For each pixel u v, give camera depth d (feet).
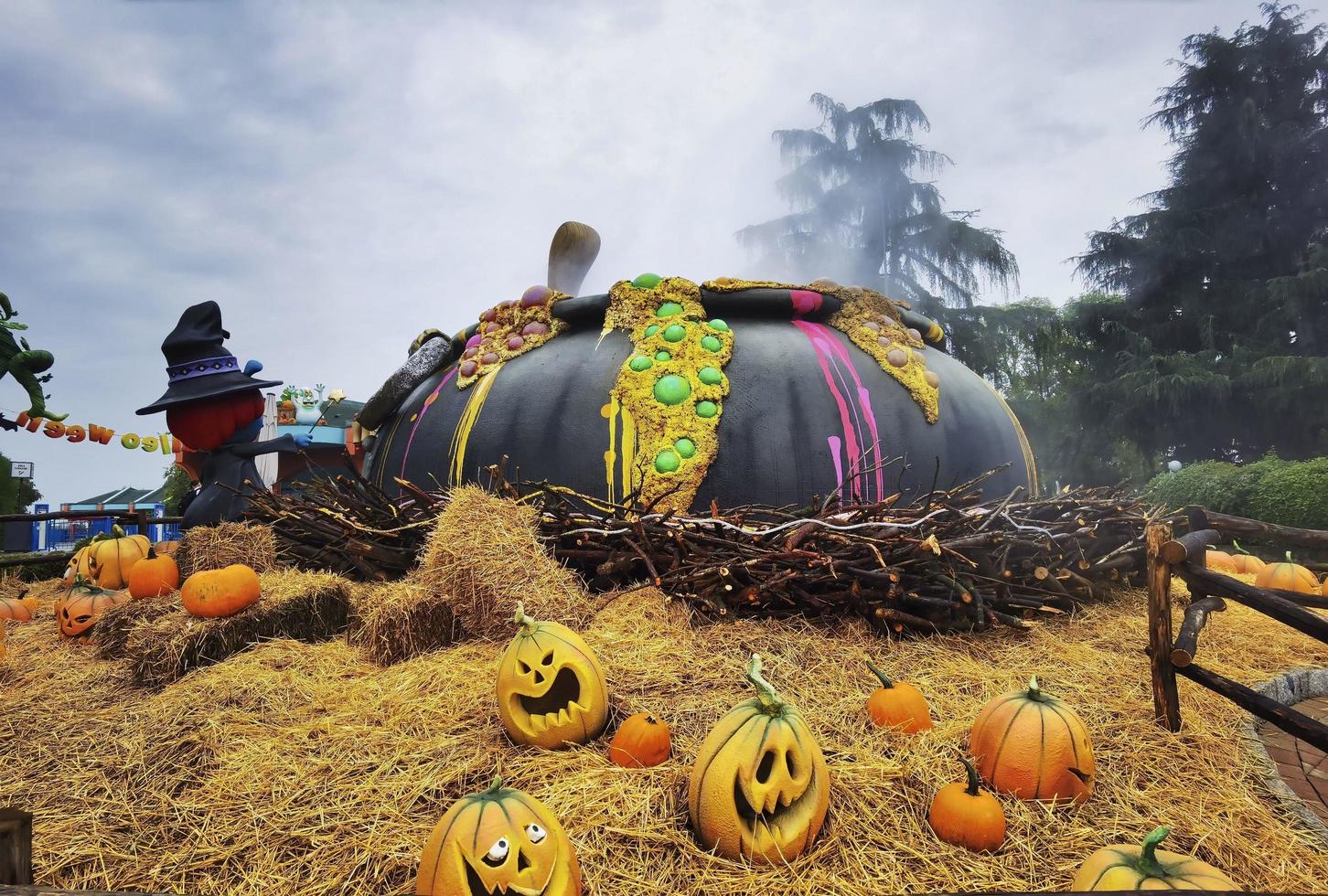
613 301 22.66
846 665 14.14
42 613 26.32
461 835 7.49
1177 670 12.11
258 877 8.86
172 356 27.78
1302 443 90.48
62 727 13.56
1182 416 94.38
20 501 69.10
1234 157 103.91
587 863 8.63
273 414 62.08
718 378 20.54
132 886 8.87
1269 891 8.63
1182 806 10.14
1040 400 121.39
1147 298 107.14
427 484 23.04
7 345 34.83
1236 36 108.58
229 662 15.47
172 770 11.49
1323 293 92.53
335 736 11.87
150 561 20.71
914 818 9.62
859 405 21.24
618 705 12.13
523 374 22.53
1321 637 10.48
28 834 6.71
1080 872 7.54
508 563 15.57
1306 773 12.21
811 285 23.80
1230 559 28.27
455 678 13.61
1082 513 19.61
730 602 16.01
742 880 8.41
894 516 17.37
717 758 9.00
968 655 15.21
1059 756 9.98
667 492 18.61
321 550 22.61
